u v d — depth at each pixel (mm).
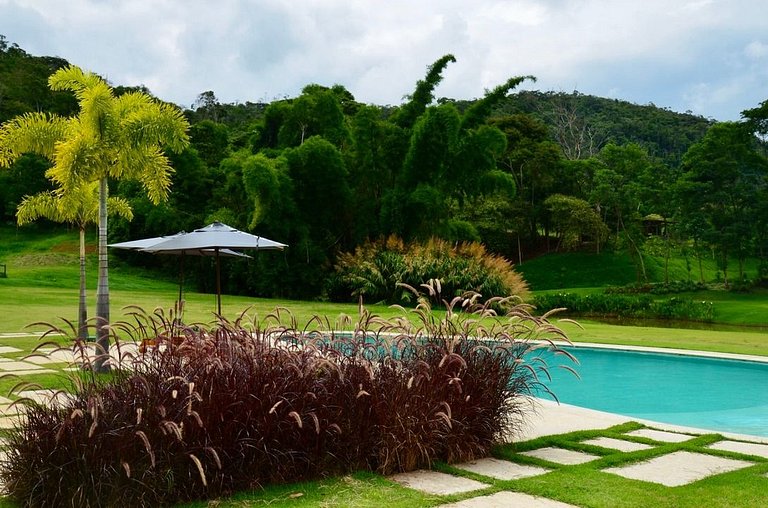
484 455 4434
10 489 3246
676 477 3926
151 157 8688
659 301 26031
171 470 3314
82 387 3500
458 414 4305
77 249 33500
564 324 16531
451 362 4355
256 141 28375
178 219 28781
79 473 3164
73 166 7883
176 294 22859
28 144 8812
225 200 28156
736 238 29000
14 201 39312
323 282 23500
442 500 3393
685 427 5629
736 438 5148
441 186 23281
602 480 3773
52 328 3361
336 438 3957
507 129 41781
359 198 24172
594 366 10844
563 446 4777
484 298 20391
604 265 37156
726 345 12086
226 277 26438
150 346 3955
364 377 4102
